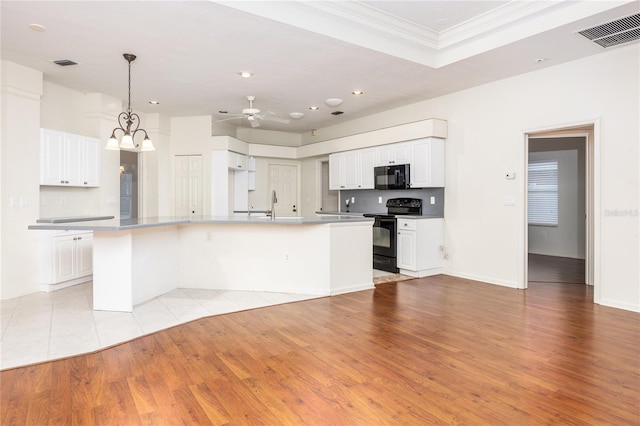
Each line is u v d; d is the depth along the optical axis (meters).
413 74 4.67
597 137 4.02
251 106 5.57
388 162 6.09
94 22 3.30
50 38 3.61
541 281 5.17
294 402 2.10
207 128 6.72
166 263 4.49
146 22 3.30
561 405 2.05
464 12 3.74
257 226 4.59
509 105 4.80
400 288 4.77
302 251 4.49
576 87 4.20
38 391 2.22
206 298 4.26
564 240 7.41
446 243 5.59
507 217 4.84
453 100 5.45
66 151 4.80
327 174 8.33
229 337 3.10
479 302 4.12
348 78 4.82
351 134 7.28
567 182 7.34
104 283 3.77
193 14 3.17
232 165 6.83
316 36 3.60
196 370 2.49
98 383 2.32
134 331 3.21
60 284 4.64
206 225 4.69
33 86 4.39
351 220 4.57
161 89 5.23
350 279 4.59
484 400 2.11
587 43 3.76
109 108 5.51
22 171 4.29
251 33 3.53
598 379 2.34
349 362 2.61
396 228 5.67
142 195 6.47
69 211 5.14
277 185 8.34
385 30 3.88
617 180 3.89
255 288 4.61
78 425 1.89
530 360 2.62
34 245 4.44
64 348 2.85
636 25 3.38
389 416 1.96
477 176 5.16
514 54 4.05
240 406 2.06
